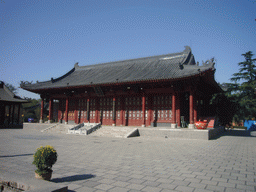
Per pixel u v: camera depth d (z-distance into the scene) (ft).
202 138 74.54
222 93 130.82
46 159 23.12
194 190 21.58
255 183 24.09
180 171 29.53
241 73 174.19
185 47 108.88
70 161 36.01
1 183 21.99
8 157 38.83
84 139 73.92
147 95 102.63
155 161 36.45
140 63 119.14
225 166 32.94
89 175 27.22
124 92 104.37
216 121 109.50
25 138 73.67
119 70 118.32
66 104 122.72
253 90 162.09
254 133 116.16
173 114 89.10
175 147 55.16
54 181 24.52
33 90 123.24
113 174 27.76
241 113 158.20
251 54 175.83
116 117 111.24
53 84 121.60
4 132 98.68
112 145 58.49
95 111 118.42
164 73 91.25
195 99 93.25
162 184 23.54
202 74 78.02
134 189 21.86
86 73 133.08
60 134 94.38
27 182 20.17
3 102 142.92
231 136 91.15
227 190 21.65
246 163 35.40
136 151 48.01
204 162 35.94
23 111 196.13
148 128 86.38
